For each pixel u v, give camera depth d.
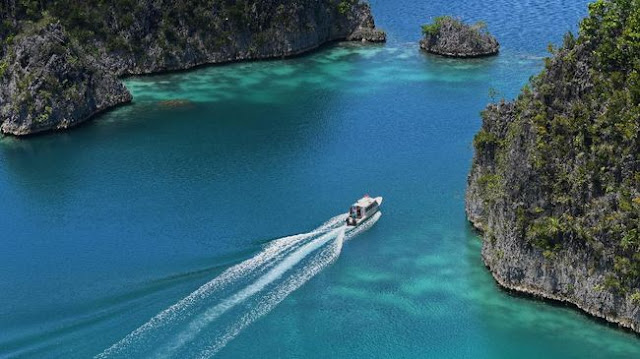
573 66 87.12
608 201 81.44
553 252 84.75
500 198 89.81
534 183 85.19
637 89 82.69
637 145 80.81
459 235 101.94
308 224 104.94
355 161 125.06
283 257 96.56
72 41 154.88
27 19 154.00
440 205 109.81
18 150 135.38
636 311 80.06
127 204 112.44
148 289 90.00
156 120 146.88
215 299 88.19
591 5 89.06
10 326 83.75
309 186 116.56
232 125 143.25
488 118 100.44
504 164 92.81
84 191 117.50
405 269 94.62
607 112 83.00
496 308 86.88
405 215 107.12
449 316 86.12
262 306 87.12
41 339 81.56
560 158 84.81
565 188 84.31
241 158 128.00
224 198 113.38
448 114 144.12
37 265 96.50
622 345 80.12
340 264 95.50
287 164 124.75
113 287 90.69
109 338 81.81
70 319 85.06
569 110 86.00
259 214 107.88
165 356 79.31
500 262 89.50
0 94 143.75
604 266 81.62
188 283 91.12
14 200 115.19
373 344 82.12
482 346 81.69
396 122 141.25
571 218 83.56
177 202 112.44
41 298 88.94
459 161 123.69
